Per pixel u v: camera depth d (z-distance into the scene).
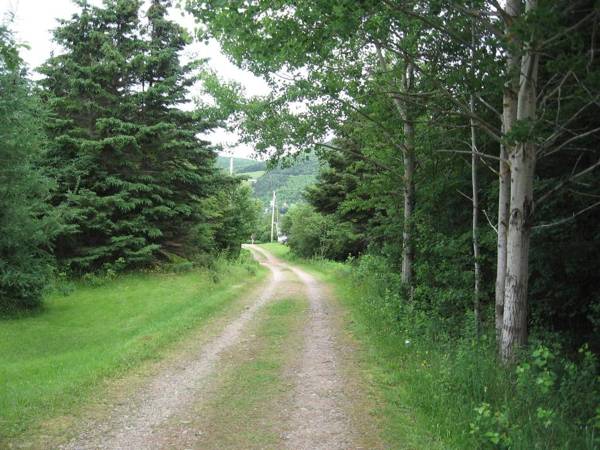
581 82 6.75
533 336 8.13
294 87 12.72
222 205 35.53
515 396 5.80
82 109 20.22
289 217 58.47
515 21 5.85
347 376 7.67
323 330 11.52
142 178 20.84
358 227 30.06
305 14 7.09
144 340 10.18
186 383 7.38
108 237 20.62
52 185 15.85
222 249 35.72
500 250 7.93
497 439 4.55
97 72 19.83
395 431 5.47
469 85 7.71
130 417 5.95
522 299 7.02
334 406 6.32
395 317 11.24
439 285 12.23
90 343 11.08
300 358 8.88
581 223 8.47
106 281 19.58
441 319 10.38
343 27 6.68
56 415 5.95
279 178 148.75
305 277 30.11
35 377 7.89
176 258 24.12
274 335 10.97
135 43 21.03
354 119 13.89
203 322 12.41
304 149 13.69
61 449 5.02
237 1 6.72
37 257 16.28
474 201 9.82
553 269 8.65
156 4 22.00
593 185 8.11
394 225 15.24
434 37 9.22
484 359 6.82
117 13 20.84
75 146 19.50
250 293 19.00
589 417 5.40
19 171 14.34
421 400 6.23
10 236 14.17
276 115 13.43
